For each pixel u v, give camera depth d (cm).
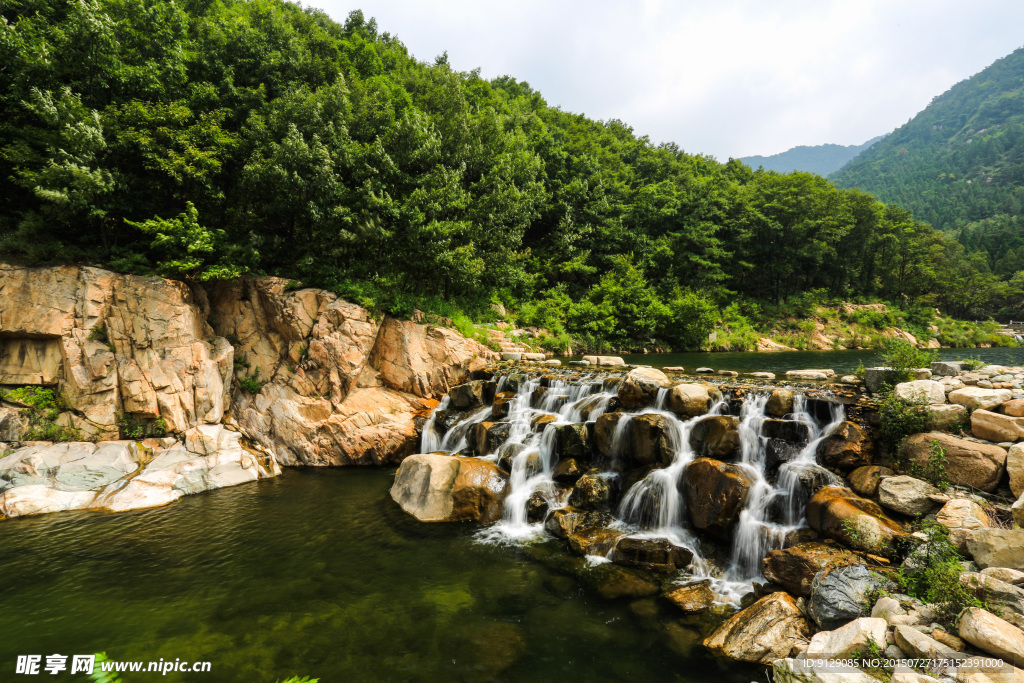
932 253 7450
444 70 3366
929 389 888
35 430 1316
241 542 998
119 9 1806
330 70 2750
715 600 741
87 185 1425
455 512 1112
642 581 810
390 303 1872
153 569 884
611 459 1142
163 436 1409
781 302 5084
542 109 5356
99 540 1005
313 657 630
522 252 3369
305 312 1695
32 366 1377
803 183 5303
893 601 564
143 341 1450
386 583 828
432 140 2181
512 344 2383
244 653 638
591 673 593
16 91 1495
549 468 1223
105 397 1384
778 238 5209
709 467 905
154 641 666
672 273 4272
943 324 5175
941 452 763
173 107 1644
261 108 2128
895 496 752
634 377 1248
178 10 2031
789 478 876
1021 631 454
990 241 10550
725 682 567
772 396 1073
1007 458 697
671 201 4412
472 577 847
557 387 1512
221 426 1508
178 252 1611
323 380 1627
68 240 1623
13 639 671
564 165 4078
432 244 2058
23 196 1656
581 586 809
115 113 1563
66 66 1566
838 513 739
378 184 1958
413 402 1736
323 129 1958
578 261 3559
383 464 1553
